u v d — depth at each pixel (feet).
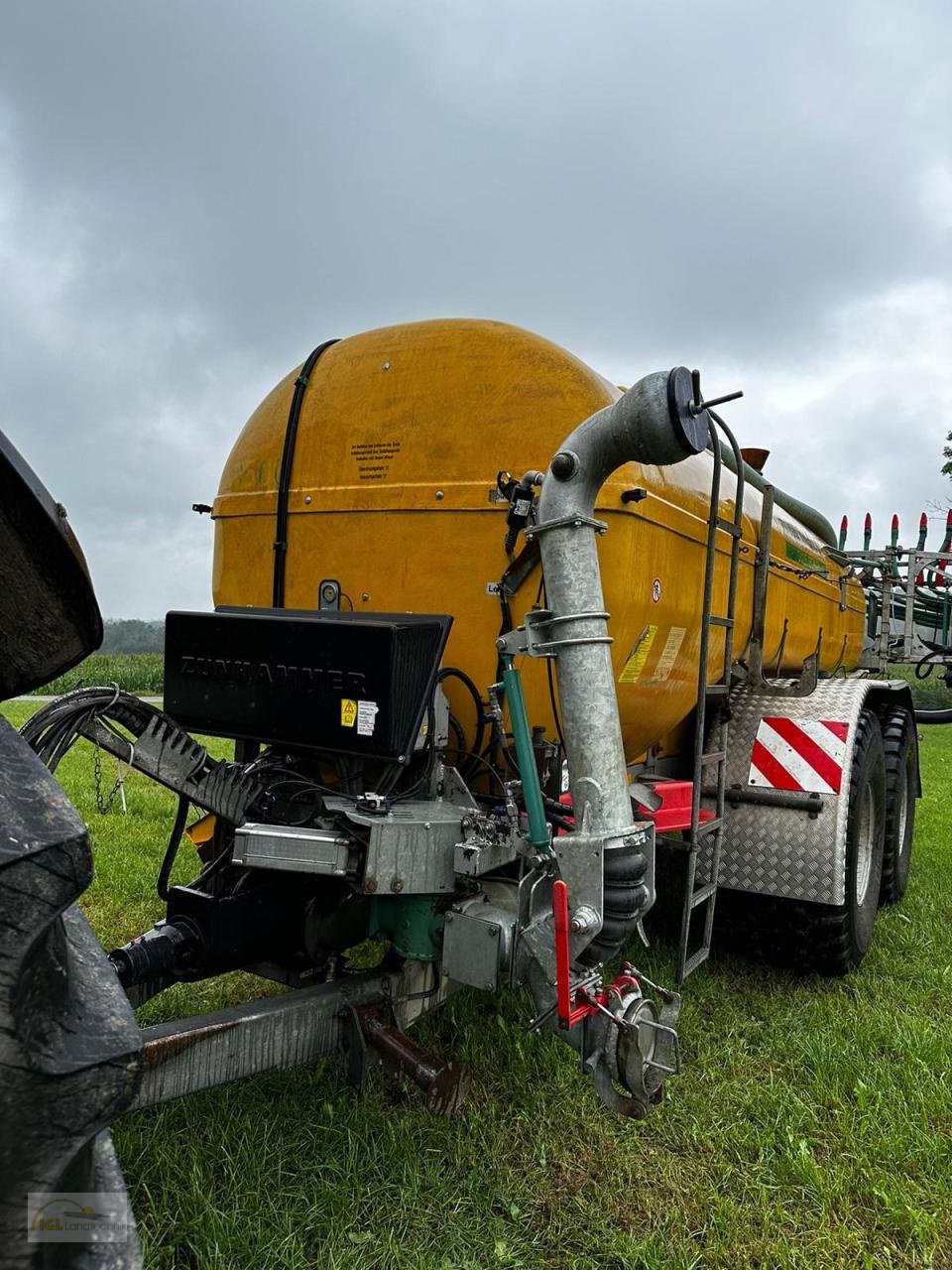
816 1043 10.71
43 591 4.92
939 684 60.85
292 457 10.87
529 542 9.19
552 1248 7.28
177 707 9.49
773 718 13.12
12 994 3.16
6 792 3.38
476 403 9.81
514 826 8.34
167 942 7.95
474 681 9.82
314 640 8.39
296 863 7.75
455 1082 7.72
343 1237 7.19
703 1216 7.75
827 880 12.12
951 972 13.60
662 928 14.46
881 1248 7.51
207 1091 8.86
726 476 13.08
